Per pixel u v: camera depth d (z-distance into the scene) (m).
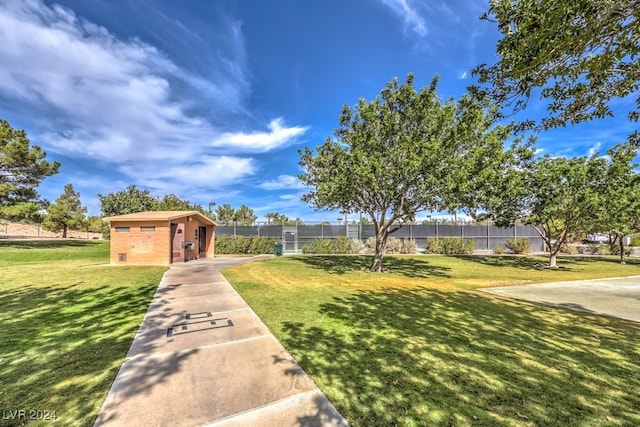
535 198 14.20
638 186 13.41
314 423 2.32
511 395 2.81
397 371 3.27
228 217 41.81
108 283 8.30
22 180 20.16
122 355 3.57
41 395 2.67
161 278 9.48
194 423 2.29
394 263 15.88
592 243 28.30
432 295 7.57
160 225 13.80
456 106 10.02
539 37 2.73
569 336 4.54
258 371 3.21
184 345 3.92
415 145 9.88
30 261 15.02
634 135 4.21
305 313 5.59
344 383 2.97
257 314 5.46
